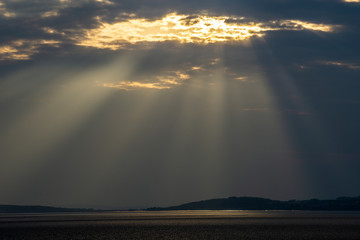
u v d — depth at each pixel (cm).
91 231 13000
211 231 13100
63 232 12569
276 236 11306
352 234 11788
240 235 11662
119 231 13025
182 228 14488
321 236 11206
